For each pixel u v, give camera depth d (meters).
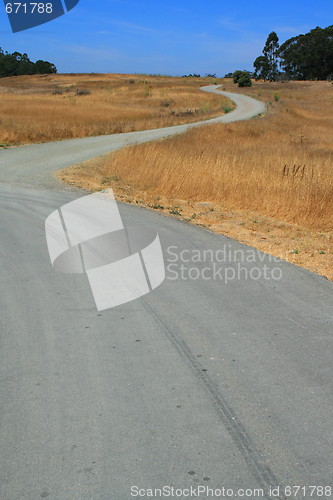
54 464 2.58
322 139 27.91
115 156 16.78
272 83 104.19
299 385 3.33
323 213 9.29
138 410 3.07
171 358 3.75
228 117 39.62
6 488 2.42
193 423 2.92
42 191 11.71
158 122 35.59
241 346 3.93
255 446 2.71
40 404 3.14
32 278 5.59
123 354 3.82
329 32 121.81
